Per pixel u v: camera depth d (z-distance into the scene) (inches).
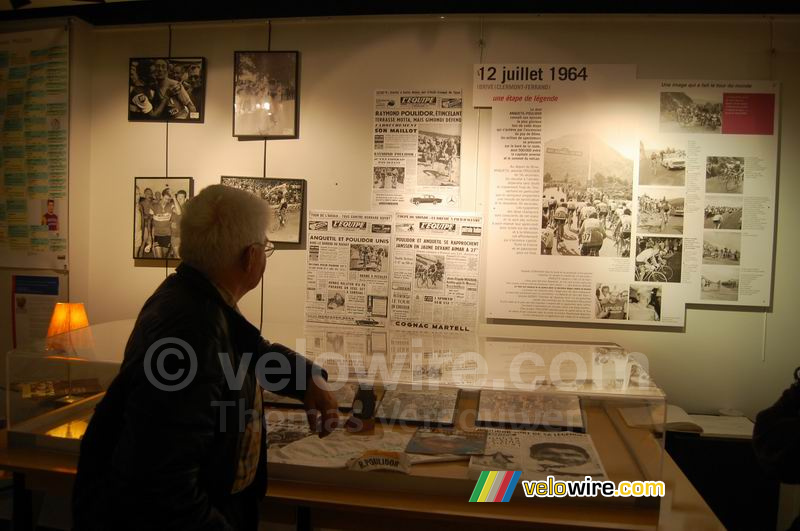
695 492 70.6
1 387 124.7
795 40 107.8
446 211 116.3
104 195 127.2
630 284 111.9
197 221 52.2
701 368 111.6
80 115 125.6
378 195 118.0
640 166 111.1
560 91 112.3
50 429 74.2
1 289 127.7
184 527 45.2
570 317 113.3
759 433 61.7
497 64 113.4
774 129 108.7
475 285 115.3
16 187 126.4
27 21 124.4
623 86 111.0
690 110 110.0
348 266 119.2
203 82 122.5
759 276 109.6
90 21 126.0
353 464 68.1
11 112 126.5
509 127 113.6
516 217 114.0
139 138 125.7
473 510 63.8
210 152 123.2
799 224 109.1
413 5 115.1
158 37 124.3
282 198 120.3
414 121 116.7
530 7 112.1
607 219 111.9
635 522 62.2
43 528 108.0
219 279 54.1
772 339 110.2
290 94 119.0
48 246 125.5
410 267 117.3
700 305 111.3
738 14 108.2
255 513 59.6
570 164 112.4
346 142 118.8
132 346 48.3
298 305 121.3
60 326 113.7
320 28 118.9
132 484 43.8
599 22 111.7
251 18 120.0
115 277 127.6
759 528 95.5
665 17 109.5
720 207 110.0
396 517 66.0
